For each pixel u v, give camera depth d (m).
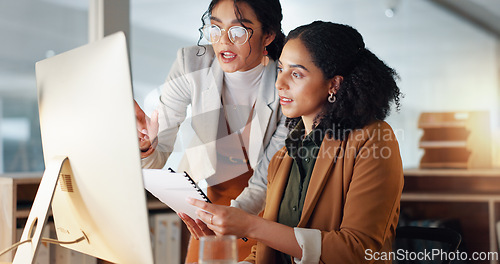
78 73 1.04
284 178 1.44
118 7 2.96
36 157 2.77
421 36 3.67
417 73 3.67
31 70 2.79
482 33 3.67
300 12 3.33
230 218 1.19
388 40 3.67
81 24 2.96
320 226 1.33
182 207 1.29
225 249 0.83
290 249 1.23
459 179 2.82
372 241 1.22
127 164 0.92
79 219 1.11
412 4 3.66
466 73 3.65
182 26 3.20
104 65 0.95
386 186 1.25
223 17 1.71
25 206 2.26
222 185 1.80
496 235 2.57
